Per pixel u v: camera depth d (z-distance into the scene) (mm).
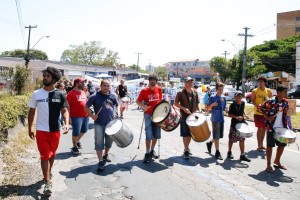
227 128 12797
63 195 4906
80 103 7434
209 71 111750
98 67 64312
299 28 87312
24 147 7645
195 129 6543
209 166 6613
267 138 6273
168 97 20406
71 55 87250
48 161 4883
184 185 5430
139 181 5602
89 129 11234
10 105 8570
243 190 5242
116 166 6508
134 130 11375
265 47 71688
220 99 7258
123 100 15289
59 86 9547
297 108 25250
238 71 51656
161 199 4816
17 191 4906
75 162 6789
